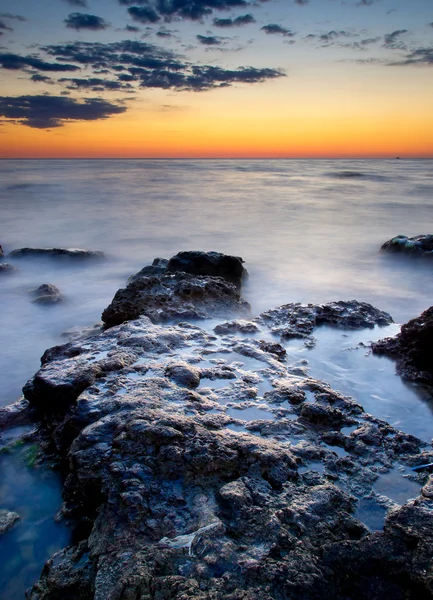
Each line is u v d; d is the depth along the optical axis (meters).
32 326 9.55
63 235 20.80
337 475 3.38
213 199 35.34
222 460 3.30
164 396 4.16
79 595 2.73
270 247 18.42
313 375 5.44
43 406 4.81
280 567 2.46
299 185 50.59
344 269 14.69
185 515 2.94
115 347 5.49
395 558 2.54
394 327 7.27
